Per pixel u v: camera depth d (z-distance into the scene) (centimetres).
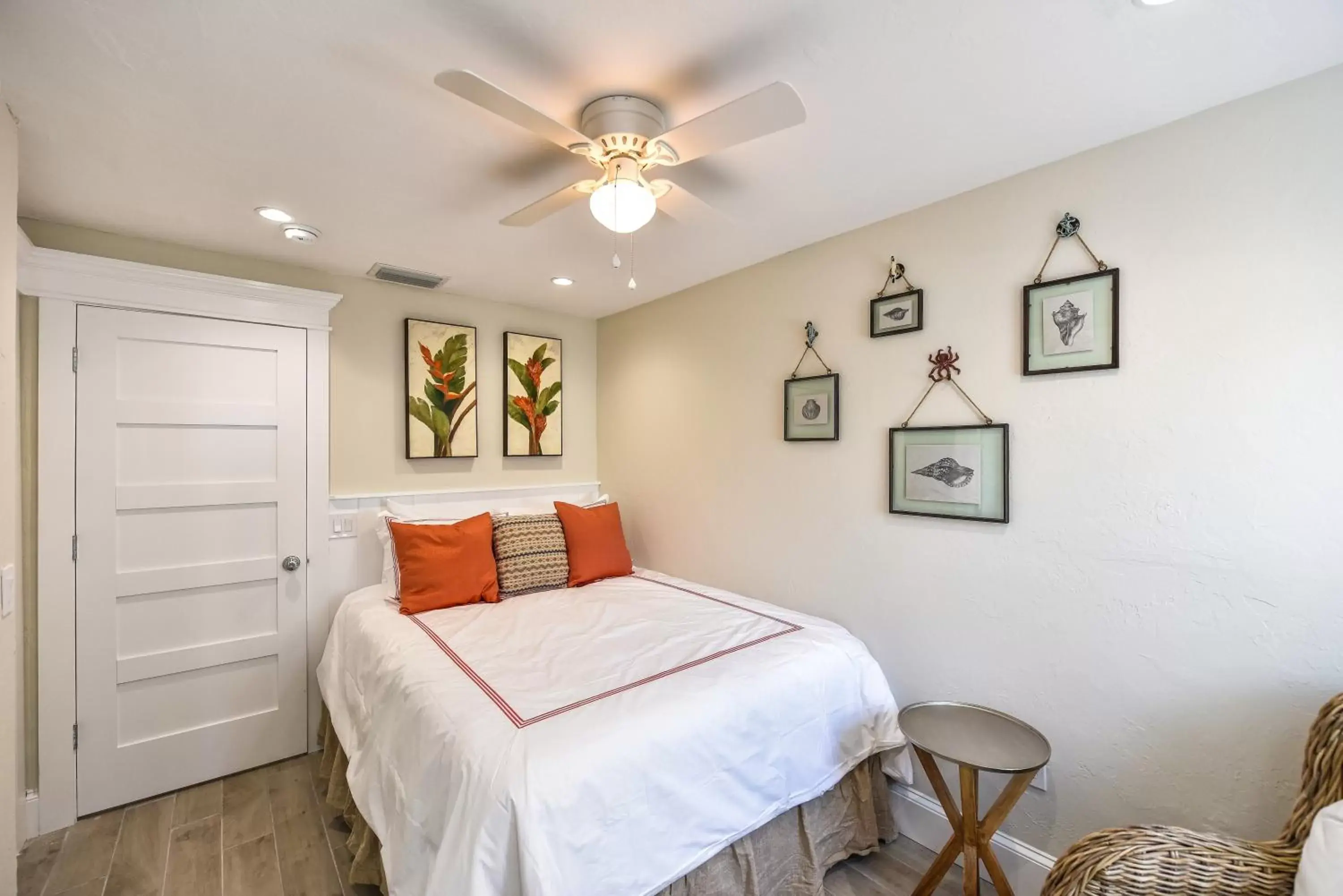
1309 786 113
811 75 129
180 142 154
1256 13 110
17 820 183
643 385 326
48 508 203
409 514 272
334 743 226
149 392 223
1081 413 164
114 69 123
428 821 133
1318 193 130
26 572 200
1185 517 147
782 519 248
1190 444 146
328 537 264
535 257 248
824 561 232
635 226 144
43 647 202
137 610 221
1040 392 172
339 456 271
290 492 254
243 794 226
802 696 172
